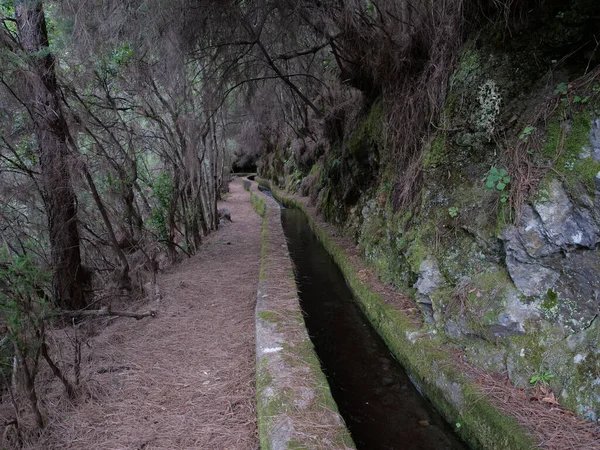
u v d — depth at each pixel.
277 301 4.52
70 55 4.69
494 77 3.59
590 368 2.43
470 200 3.62
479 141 3.68
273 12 6.47
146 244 6.58
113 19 4.39
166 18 4.77
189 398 3.01
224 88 8.38
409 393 3.54
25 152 4.84
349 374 3.88
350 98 9.38
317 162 15.16
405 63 5.51
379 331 4.57
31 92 4.04
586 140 2.70
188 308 4.83
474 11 3.90
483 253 3.38
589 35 2.87
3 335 2.83
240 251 7.81
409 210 4.77
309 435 2.33
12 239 4.59
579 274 2.68
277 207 12.50
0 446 2.44
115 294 5.02
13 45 4.00
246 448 2.48
